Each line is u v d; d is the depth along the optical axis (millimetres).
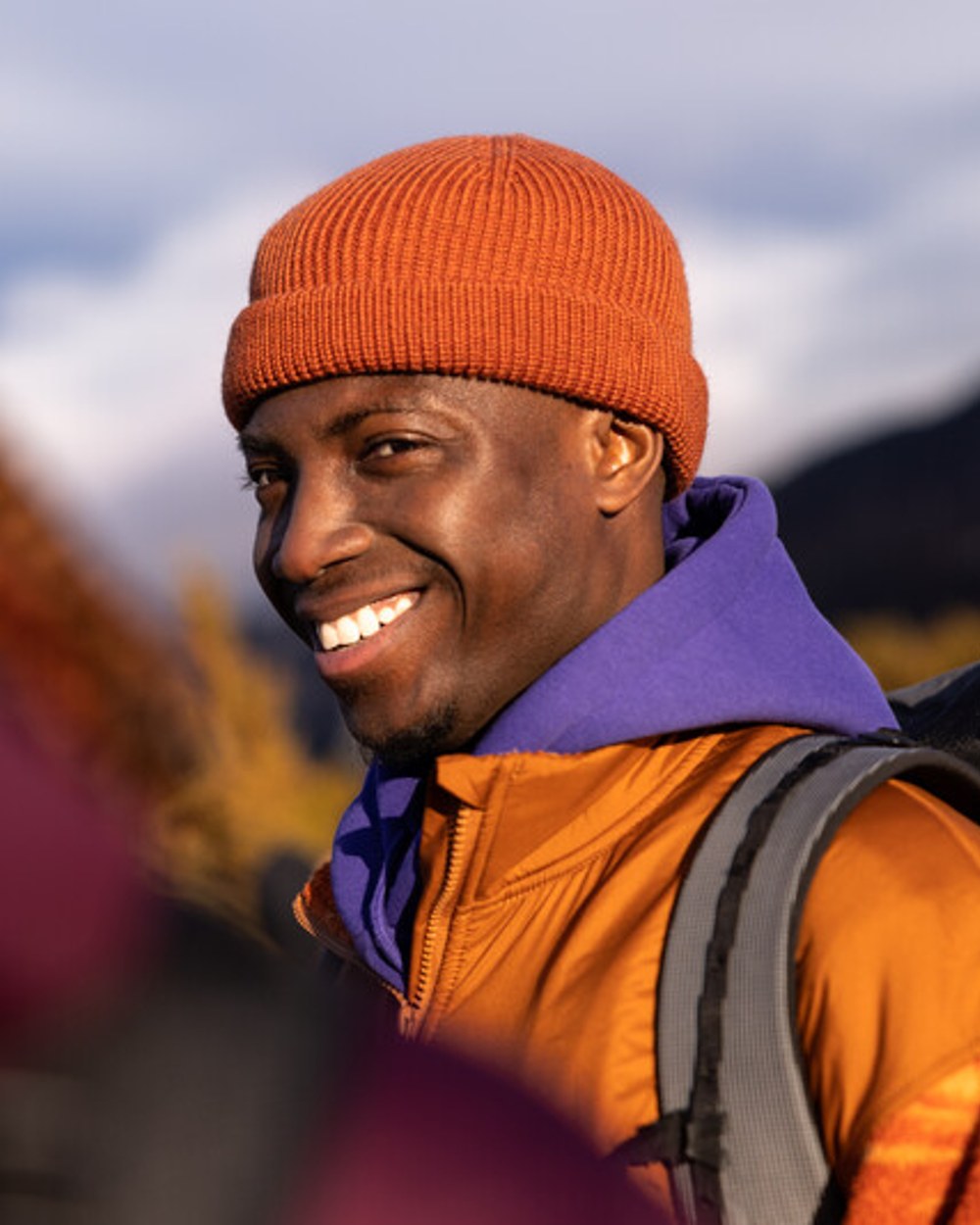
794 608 1993
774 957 1525
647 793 1793
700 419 2096
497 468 1906
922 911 1566
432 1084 772
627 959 1606
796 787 1641
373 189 1950
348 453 1925
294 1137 727
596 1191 789
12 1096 702
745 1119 1497
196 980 757
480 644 1920
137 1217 695
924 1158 1482
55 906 721
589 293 1935
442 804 1910
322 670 1961
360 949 1950
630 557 2010
